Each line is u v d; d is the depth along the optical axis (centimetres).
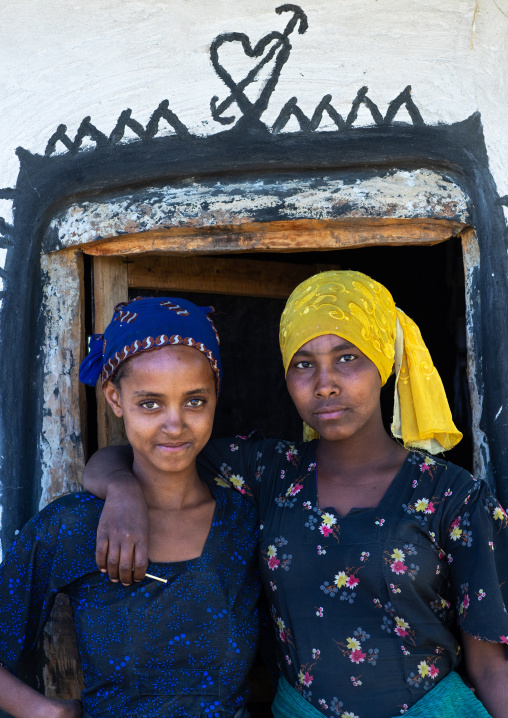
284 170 195
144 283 229
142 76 196
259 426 268
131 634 151
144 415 156
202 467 183
